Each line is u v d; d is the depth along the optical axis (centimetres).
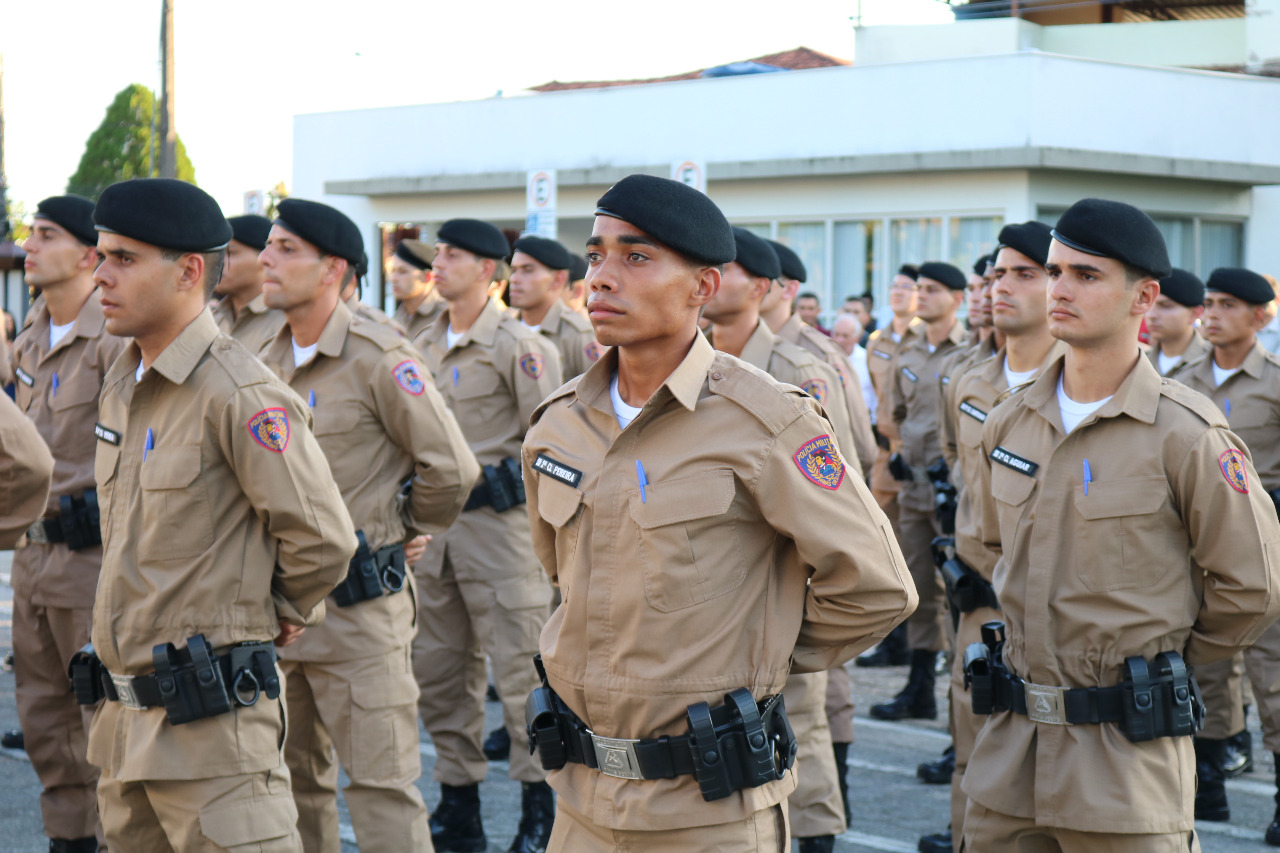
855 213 1855
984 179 1750
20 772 570
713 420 253
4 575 1019
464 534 527
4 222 1909
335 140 2309
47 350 489
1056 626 329
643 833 252
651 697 249
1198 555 321
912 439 737
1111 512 323
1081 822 318
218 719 320
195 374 326
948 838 484
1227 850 502
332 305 441
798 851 485
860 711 697
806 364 478
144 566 323
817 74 1859
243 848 318
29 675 463
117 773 328
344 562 340
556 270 695
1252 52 2238
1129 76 1756
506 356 559
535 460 270
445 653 521
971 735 431
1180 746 324
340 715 408
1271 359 587
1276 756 517
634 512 251
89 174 3391
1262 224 1922
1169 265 328
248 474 324
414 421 431
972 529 443
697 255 246
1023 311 450
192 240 324
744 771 247
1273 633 525
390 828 408
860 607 255
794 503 249
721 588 250
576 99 2070
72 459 465
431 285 824
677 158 1984
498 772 597
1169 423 321
